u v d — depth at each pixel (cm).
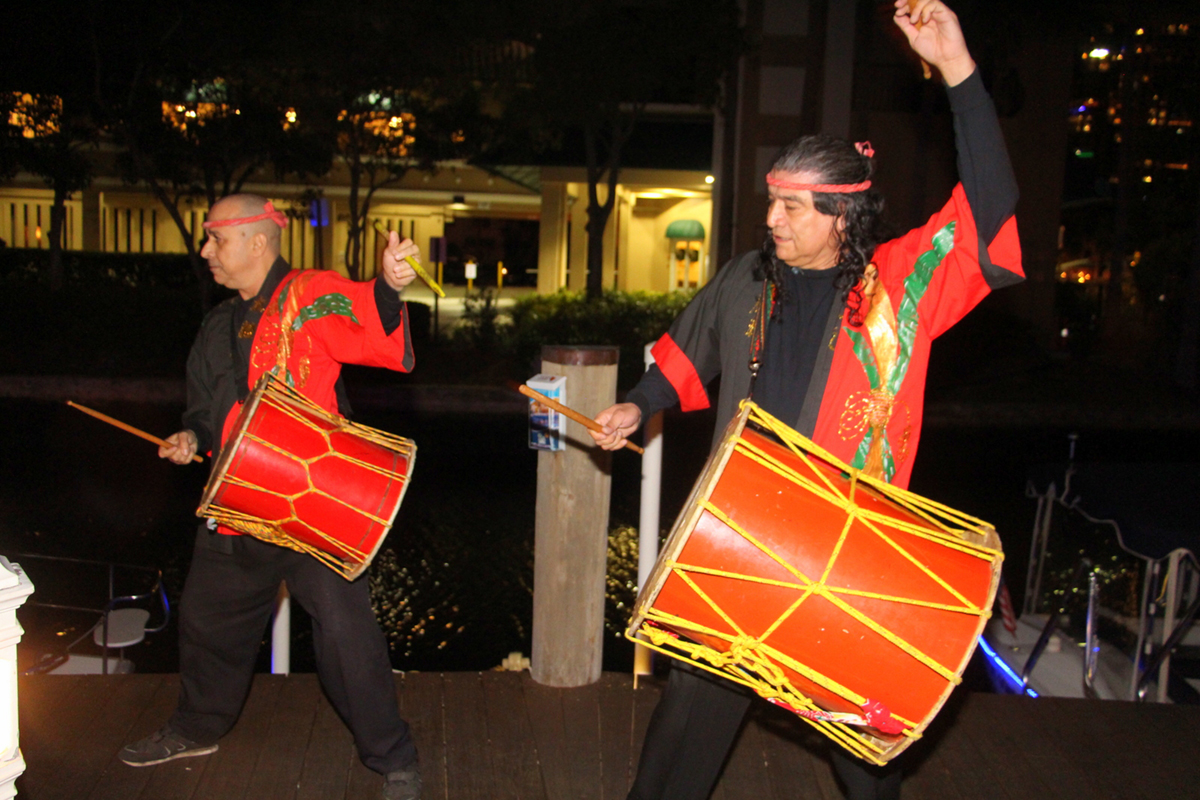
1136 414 1402
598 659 348
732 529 186
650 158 2339
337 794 281
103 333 1504
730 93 1961
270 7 1520
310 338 263
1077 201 1992
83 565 648
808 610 184
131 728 308
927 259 210
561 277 2577
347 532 246
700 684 229
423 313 1581
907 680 184
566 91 1709
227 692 288
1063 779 300
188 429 274
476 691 339
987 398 1429
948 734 322
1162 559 364
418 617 589
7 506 788
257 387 245
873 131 1970
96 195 2838
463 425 1231
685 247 2917
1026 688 429
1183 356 1552
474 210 3062
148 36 1460
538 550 340
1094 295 1988
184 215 2950
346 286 258
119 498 819
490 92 1916
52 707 318
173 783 282
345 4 1583
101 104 1467
